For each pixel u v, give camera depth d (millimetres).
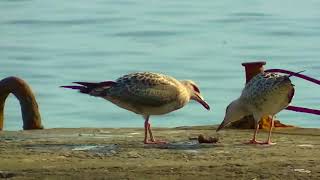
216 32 35750
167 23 38125
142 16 40375
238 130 14867
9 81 16188
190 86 14422
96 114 23109
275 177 10859
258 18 39500
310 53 30672
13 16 40906
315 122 21844
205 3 44969
